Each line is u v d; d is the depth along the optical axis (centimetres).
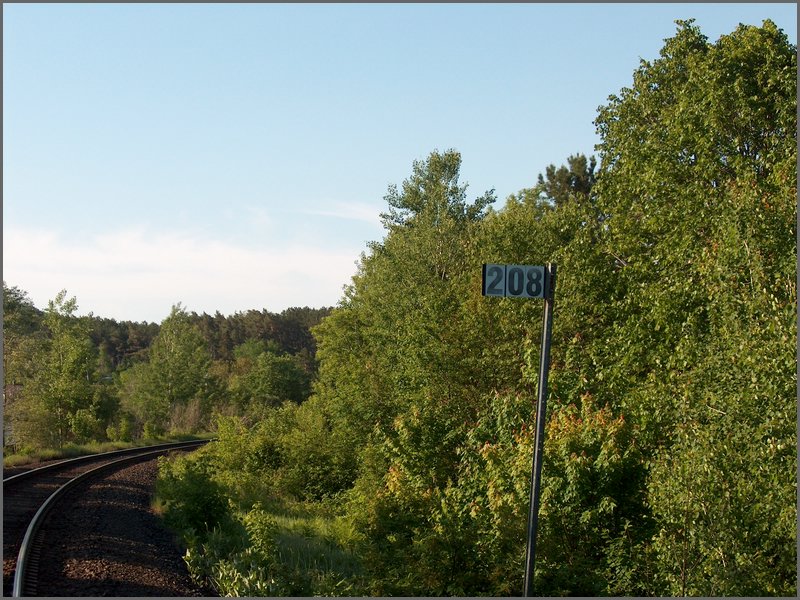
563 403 1400
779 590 923
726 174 1552
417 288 2820
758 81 1528
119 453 3200
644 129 1748
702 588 912
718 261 1106
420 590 1049
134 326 13000
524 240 2294
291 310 13325
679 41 1802
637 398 1306
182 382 6731
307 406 3728
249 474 2788
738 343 1033
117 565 1021
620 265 1927
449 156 4091
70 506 1501
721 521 920
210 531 1417
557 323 1827
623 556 1096
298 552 1291
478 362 2055
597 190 1869
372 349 3250
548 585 1047
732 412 995
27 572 951
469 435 1472
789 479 916
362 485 2234
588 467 1134
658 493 1002
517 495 1179
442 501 1189
